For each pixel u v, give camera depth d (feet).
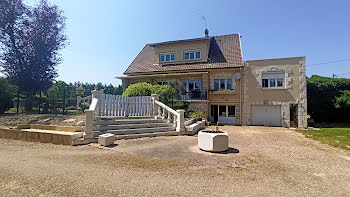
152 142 23.39
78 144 21.06
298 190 10.53
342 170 14.10
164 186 10.76
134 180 11.57
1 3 46.03
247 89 52.39
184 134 30.68
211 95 55.93
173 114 32.53
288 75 48.96
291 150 20.65
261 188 10.70
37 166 13.91
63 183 10.93
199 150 19.81
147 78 62.95
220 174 12.86
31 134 23.27
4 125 27.71
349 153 19.61
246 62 52.95
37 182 11.02
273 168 14.30
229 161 15.98
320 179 12.26
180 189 10.39
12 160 15.37
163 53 66.33
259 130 40.45
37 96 53.83
